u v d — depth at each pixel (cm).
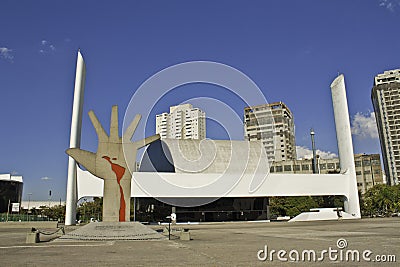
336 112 5403
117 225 2281
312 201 6756
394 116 11900
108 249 1544
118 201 2495
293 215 6575
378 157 9869
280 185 4709
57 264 1106
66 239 2039
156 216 4950
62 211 8312
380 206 6750
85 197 4391
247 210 5259
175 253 1370
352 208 4953
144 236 2119
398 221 4125
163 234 2386
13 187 8650
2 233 2842
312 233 2398
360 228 2848
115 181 2522
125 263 1115
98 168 2527
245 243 1762
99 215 8194
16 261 1180
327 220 4819
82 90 4709
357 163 10075
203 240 1989
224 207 5191
